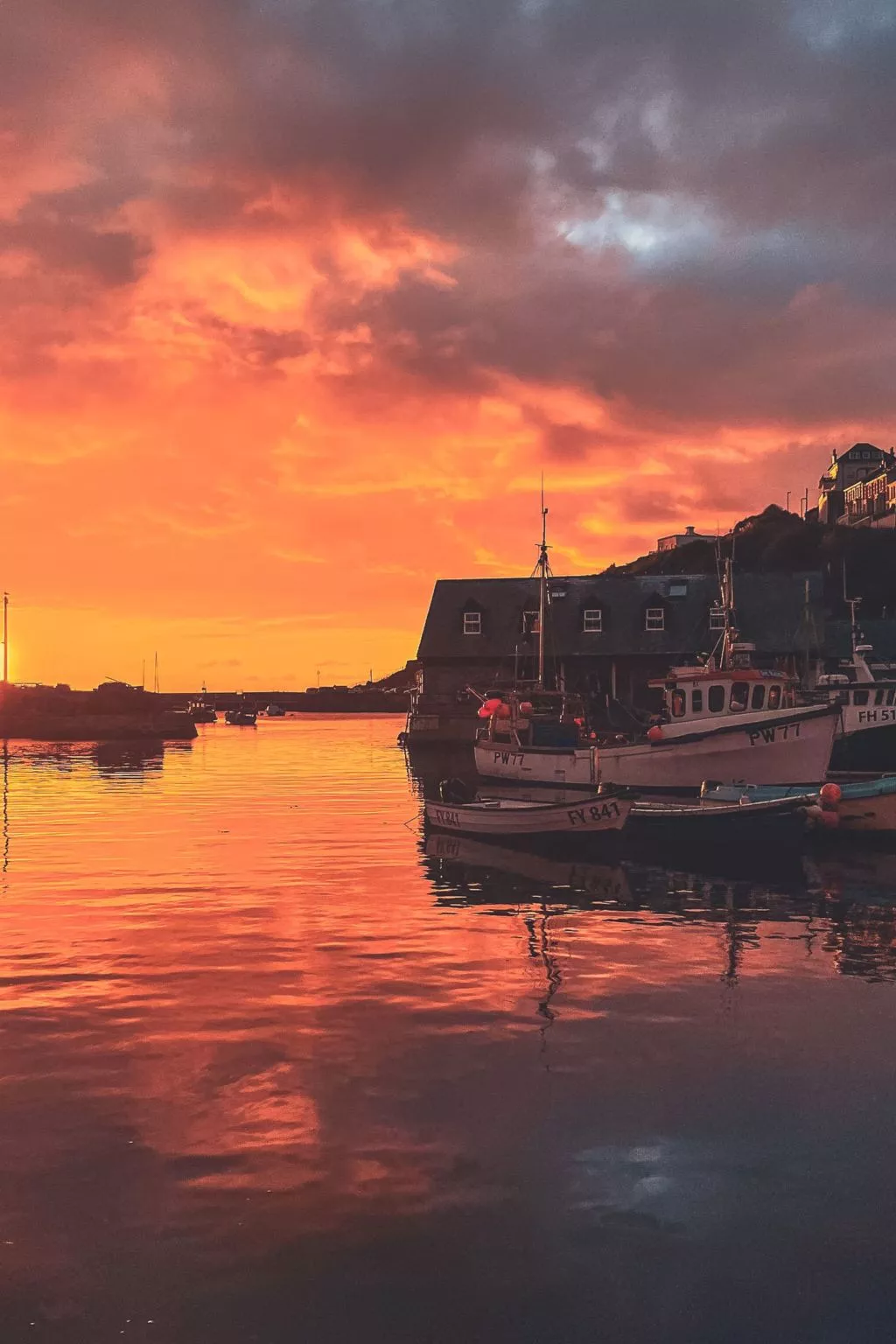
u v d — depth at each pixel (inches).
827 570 3690.9
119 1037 445.1
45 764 2386.8
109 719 3735.2
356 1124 354.9
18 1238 284.4
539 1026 456.1
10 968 558.9
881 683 1608.0
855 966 552.7
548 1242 282.8
